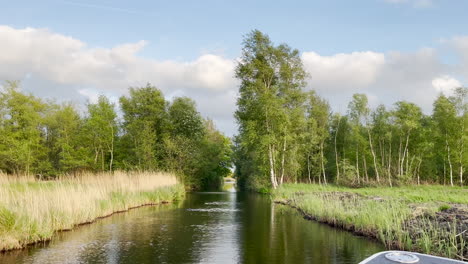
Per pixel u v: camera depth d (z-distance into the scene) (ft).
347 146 179.11
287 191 103.35
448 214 44.19
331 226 50.72
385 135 163.02
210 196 122.21
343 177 142.20
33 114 145.59
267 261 31.45
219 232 46.09
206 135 199.31
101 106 151.23
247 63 121.49
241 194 137.08
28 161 136.56
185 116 172.55
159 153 159.74
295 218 59.52
